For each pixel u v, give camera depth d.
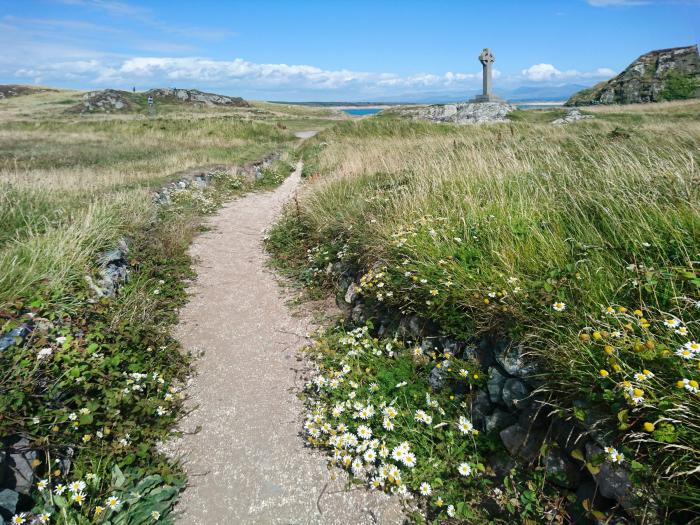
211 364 4.58
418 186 6.43
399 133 23.95
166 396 3.82
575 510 2.45
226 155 19.78
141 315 4.87
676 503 2.08
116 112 59.25
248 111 69.62
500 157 7.43
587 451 2.46
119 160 18.06
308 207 8.41
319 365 4.28
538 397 2.89
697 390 2.19
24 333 3.59
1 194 7.19
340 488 3.05
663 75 46.81
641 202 4.02
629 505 2.18
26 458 2.69
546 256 3.72
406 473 3.05
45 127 33.12
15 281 4.20
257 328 5.32
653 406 2.25
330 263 6.39
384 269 4.73
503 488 2.80
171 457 3.34
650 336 2.61
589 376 2.66
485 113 36.62
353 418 3.50
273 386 4.19
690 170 4.38
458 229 4.73
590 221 4.17
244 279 6.84
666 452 2.22
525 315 3.23
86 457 3.03
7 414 2.80
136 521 2.70
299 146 28.67
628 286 3.11
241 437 3.55
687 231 3.38
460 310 3.76
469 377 3.35
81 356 3.62
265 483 3.11
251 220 10.56
